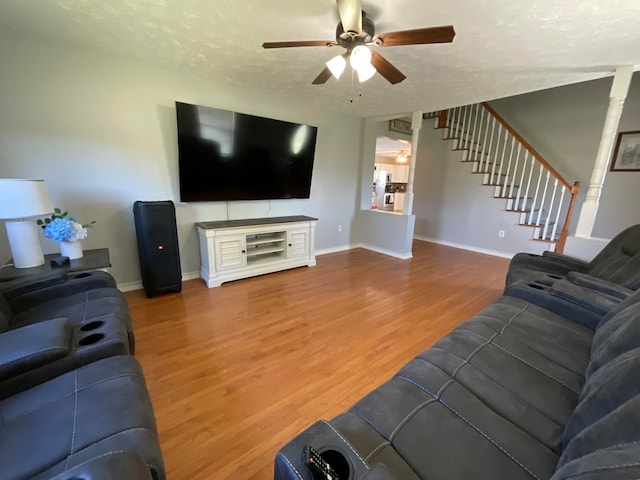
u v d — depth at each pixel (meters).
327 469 0.70
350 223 5.07
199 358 2.01
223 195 3.39
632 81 3.98
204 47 2.36
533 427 0.97
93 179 2.68
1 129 2.27
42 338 1.16
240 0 1.72
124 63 2.66
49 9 1.87
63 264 2.09
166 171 3.04
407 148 9.05
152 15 1.91
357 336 2.34
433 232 5.88
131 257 2.99
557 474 0.61
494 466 0.83
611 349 1.08
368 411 1.00
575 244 2.85
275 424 1.51
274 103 3.65
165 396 1.67
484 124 5.13
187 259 3.36
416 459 0.84
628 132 4.06
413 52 2.27
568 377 1.21
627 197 4.14
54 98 2.42
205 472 1.26
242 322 2.49
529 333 1.51
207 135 3.07
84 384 1.06
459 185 5.38
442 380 1.15
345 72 2.73
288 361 2.00
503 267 4.25
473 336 1.46
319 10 1.80
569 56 2.31
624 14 1.70
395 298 3.08
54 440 0.85
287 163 3.80
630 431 0.64
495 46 2.15
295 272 3.81
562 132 4.60
